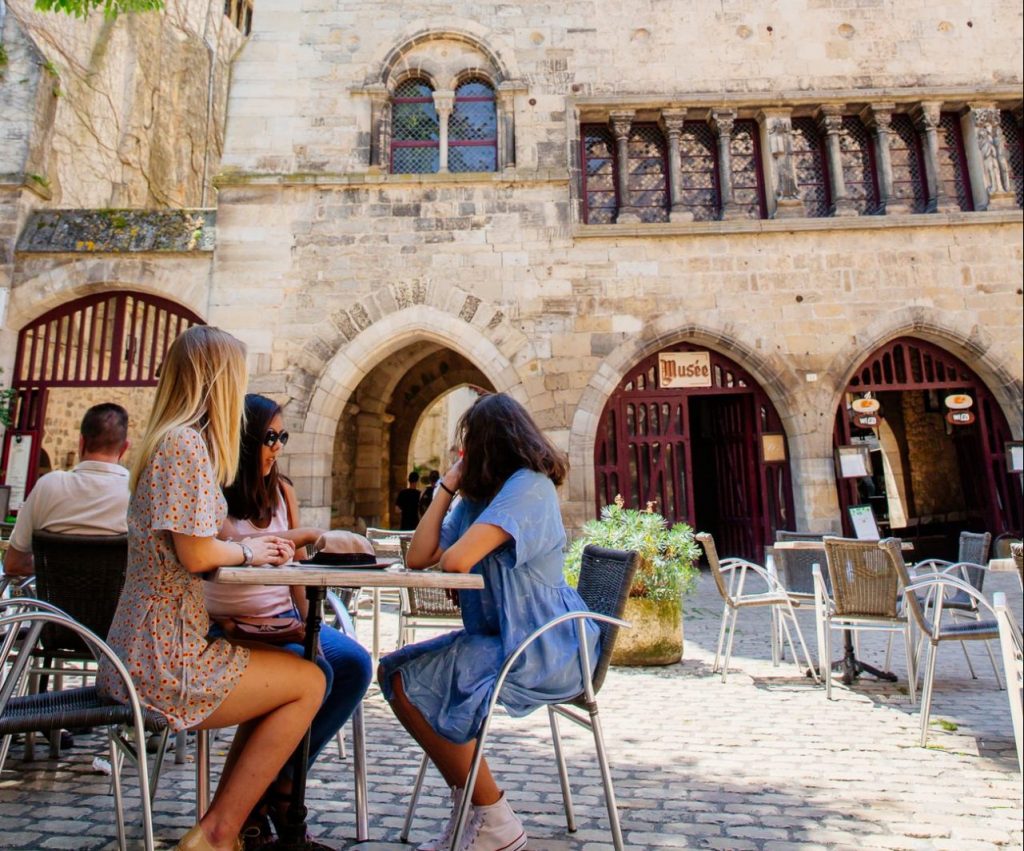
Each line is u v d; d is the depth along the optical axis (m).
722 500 15.19
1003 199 13.58
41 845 3.10
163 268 13.21
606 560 3.48
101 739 4.69
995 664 6.44
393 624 8.89
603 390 12.93
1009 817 3.44
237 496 3.10
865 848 3.13
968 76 14.03
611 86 13.90
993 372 13.17
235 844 2.55
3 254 13.22
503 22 14.03
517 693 2.88
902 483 20.22
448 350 19.53
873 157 14.10
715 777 4.04
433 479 16.20
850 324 13.20
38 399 13.20
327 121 13.61
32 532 3.75
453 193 13.38
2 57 14.00
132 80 18.23
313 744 3.19
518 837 2.97
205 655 2.58
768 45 14.09
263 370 12.79
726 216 13.57
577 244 13.29
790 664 6.91
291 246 13.16
